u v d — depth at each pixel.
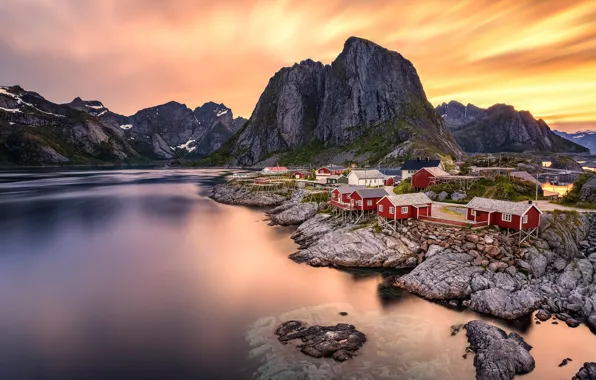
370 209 60.59
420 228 50.56
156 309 37.88
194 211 99.56
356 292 40.81
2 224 82.06
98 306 38.78
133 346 31.05
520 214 43.56
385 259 48.59
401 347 29.27
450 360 27.56
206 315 36.25
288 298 39.72
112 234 72.19
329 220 65.75
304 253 54.12
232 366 27.77
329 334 30.61
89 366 28.45
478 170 79.06
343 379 25.64
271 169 183.75
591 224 48.97
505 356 26.45
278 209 92.12
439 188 71.69
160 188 159.75
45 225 80.94
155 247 62.12
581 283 38.19
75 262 54.03
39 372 27.89
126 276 47.91
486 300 35.53
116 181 196.12
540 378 25.58
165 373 27.31
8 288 44.03
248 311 36.84
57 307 38.66
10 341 32.16
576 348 29.05
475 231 46.09
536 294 36.53
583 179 61.25
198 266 51.59
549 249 43.19
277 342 30.61
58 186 167.25
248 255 56.69
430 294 38.75
